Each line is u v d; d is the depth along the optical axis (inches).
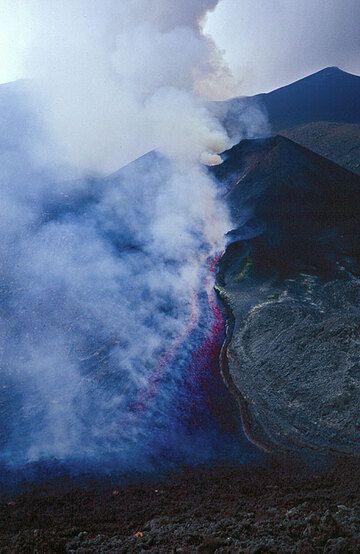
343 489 763.4
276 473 846.5
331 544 536.1
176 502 762.2
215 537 586.6
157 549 577.6
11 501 793.6
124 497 789.2
